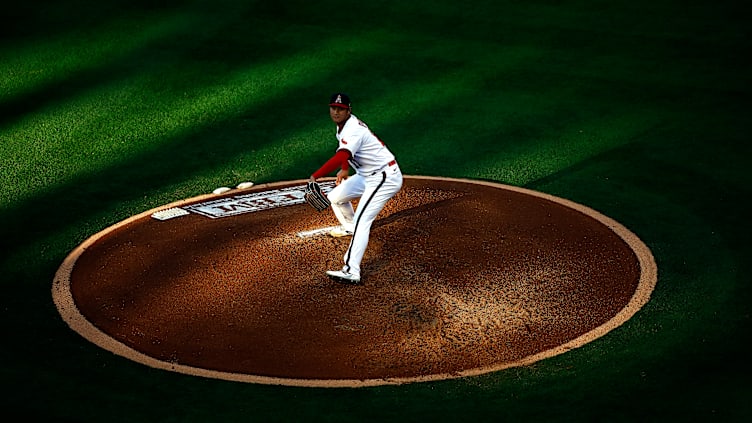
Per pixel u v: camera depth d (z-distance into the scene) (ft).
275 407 97.76
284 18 260.62
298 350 110.42
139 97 213.66
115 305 122.42
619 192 162.81
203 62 232.94
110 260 136.67
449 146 187.62
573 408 96.78
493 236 143.54
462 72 226.58
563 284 127.03
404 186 167.43
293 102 211.00
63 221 153.17
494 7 265.75
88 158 182.29
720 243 140.56
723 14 256.32
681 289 125.18
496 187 166.40
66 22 256.73
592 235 144.15
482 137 191.62
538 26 252.62
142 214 155.84
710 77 219.41
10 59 233.96
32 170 175.94
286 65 231.30
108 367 106.52
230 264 133.90
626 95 211.41
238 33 250.37
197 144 189.57
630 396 98.89
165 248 140.46
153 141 191.01
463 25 254.68
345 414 96.27
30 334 114.42
